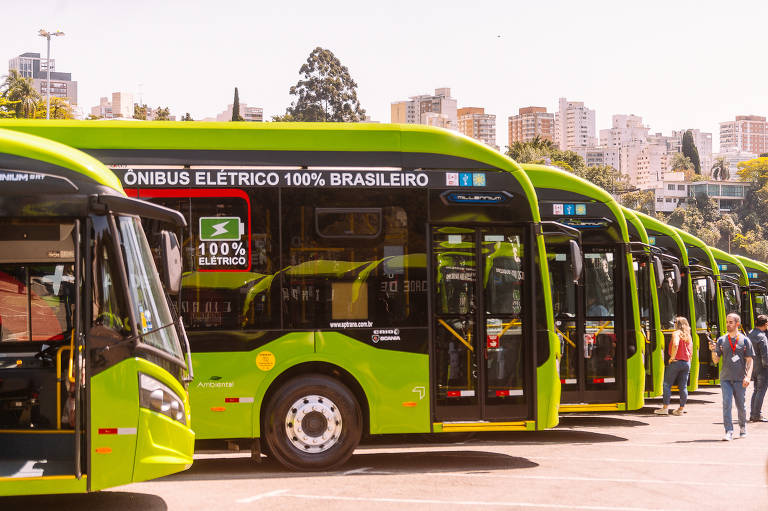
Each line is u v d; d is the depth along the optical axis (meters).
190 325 10.14
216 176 10.33
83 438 7.55
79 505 8.56
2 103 88.75
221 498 8.77
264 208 10.36
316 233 10.41
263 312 10.24
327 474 10.12
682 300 21.50
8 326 8.38
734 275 29.34
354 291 10.42
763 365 17.19
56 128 10.27
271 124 10.58
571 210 14.68
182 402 8.05
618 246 14.73
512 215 10.95
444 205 10.74
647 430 15.31
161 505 8.47
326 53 104.38
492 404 10.77
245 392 10.13
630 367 14.55
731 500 8.95
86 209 7.62
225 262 10.25
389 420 10.40
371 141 10.69
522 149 101.00
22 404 8.02
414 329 10.49
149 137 10.34
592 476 10.23
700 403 21.28
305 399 10.21
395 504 8.47
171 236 7.46
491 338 10.84
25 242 8.39
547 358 10.95
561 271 14.62
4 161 7.66
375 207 10.57
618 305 14.64
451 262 10.82
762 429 15.64
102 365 7.54
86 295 7.55
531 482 9.77
